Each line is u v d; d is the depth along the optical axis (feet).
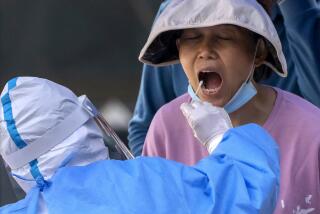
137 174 14.70
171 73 23.41
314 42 21.90
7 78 69.10
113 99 68.23
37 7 69.62
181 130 19.44
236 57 18.17
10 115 15.79
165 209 14.34
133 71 69.51
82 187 14.69
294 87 22.77
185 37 18.44
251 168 15.06
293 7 21.75
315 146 18.12
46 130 15.70
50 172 15.65
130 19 68.95
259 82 19.74
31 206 14.96
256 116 18.74
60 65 69.31
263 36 17.90
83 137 15.88
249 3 17.87
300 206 18.10
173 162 15.06
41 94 15.90
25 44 69.72
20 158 15.71
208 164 15.05
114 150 16.80
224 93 18.35
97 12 69.56
